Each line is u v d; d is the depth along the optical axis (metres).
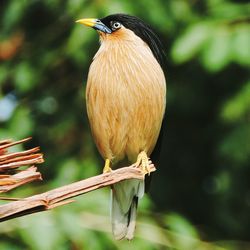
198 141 14.67
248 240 14.21
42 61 13.34
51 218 10.01
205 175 14.86
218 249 10.93
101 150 9.30
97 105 8.91
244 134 12.93
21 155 6.56
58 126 13.49
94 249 10.22
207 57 11.74
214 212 14.28
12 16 12.80
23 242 10.18
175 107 14.03
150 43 9.44
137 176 7.25
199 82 13.98
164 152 14.55
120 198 9.34
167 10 12.53
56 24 13.62
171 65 13.74
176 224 11.04
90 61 12.84
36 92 13.66
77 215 10.27
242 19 12.28
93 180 6.97
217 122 14.11
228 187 13.58
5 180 6.49
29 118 13.18
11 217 6.54
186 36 11.92
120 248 10.46
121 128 8.95
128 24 9.30
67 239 10.22
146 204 11.13
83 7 12.19
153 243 10.78
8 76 13.34
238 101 12.73
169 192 14.36
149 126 8.96
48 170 13.27
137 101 8.81
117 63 8.88
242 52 11.70
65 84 13.70
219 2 12.78
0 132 11.88
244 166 13.60
